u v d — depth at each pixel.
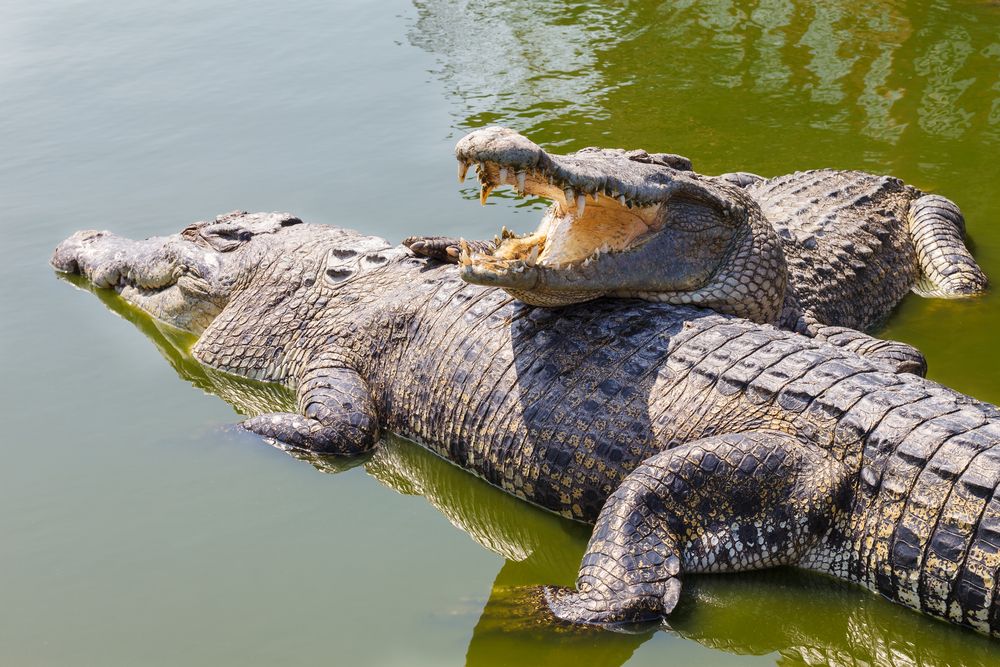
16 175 10.46
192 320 8.07
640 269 5.79
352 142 10.82
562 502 5.62
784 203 8.54
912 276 8.45
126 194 9.97
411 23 14.58
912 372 6.49
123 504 5.99
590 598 4.85
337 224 9.05
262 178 10.09
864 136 10.85
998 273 8.48
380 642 4.86
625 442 5.37
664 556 4.91
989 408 5.11
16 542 5.64
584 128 10.95
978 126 11.02
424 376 6.35
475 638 4.83
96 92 12.46
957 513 4.60
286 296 7.43
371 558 5.52
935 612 4.73
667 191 5.73
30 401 7.12
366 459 6.46
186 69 13.09
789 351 5.39
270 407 7.13
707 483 4.99
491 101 11.73
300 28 14.49
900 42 13.41
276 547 5.61
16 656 4.80
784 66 12.72
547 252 5.79
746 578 5.11
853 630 4.83
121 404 7.10
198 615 5.07
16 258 9.12
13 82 12.83
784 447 5.01
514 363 5.89
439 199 9.49
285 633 4.93
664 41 13.64
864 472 4.89
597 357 5.65
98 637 4.93
